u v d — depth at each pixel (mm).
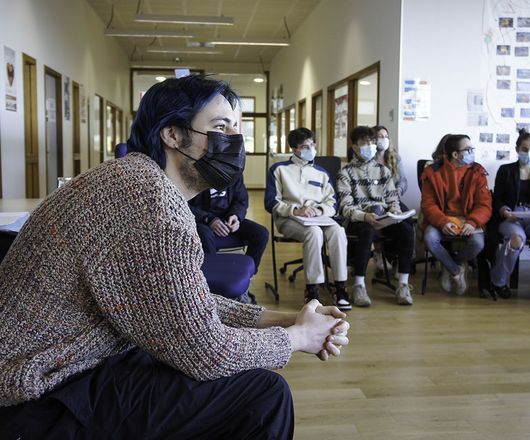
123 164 1033
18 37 6438
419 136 5434
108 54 12391
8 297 990
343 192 4285
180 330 980
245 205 3717
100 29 11391
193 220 1054
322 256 4078
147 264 958
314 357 2828
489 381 2539
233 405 1054
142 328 979
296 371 2645
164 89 1139
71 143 9188
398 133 5441
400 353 2900
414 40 5379
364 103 6996
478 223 4105
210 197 3650
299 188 4082
